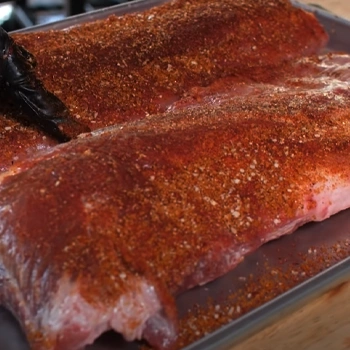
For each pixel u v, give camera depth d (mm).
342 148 658
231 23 827
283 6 875
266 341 578
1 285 550
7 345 558
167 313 541
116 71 753
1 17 1219
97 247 530
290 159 636
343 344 649
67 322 514
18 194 557
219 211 591
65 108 689
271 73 817
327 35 888
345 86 750
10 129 683
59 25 900
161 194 578
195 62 789
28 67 666
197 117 658
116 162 582
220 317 583
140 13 866
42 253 528
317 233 659
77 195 554
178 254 560
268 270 625
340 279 593
